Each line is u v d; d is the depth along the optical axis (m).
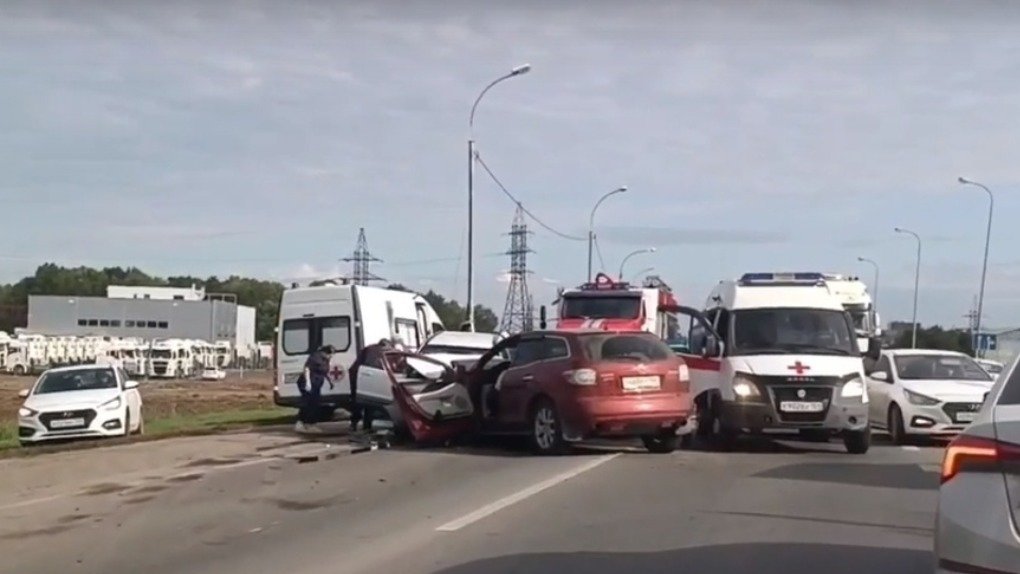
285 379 25.78
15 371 75.19
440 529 10.80
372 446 19.12
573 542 10.08
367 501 12.79
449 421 19.16
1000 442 5.68
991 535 5.58
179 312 90.69
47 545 10.37
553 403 17.59
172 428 25.08
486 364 19.33
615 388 17.17
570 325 25.22
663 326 27.56
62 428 22.55
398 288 30.28
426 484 14.23
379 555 9.59
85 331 91.06
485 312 55.00
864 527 10.85
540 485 13.91
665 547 9.84
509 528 10.82
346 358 25.30
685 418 17.77
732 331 19.19
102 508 12.66
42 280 128.12
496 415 18.92
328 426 24.41
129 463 17.14
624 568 9.00
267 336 122.94
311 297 25.78
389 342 23.31
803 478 14.66
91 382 23.86
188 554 9.80
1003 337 45.28
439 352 24.20
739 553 9.58
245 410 34.88
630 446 19.39
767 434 20.11
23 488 14.48
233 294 113.81
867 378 22.02
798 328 19.12
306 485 14.27
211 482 14.75
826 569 8.98
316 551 9.81
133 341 77.50
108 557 9.74
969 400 20.14
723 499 12.71
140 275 135.00
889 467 16.02
